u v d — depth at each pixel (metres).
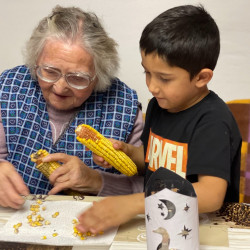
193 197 1.00
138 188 1.92
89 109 1.94
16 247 1.17
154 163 1.69
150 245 1.01
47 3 2.59
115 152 1.65
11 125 1.89
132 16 2.54
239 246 1.17
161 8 2.51
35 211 1.36
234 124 1.49
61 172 1.69
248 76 2.58
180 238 0.98
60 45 1.66
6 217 1.34
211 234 1.23
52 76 1.71
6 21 2.65
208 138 1.40
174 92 1.44
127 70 2.65
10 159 1.89
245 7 2.46
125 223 1.29
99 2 2.55
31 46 1.77
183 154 1.52
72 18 1.73
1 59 2.74
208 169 1.35
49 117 1.92
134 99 1.99
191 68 1.40
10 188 1.39
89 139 1.60
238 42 2.53
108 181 1.86
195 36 1.39
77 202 1.43
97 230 1.21
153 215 0.99
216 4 2.48
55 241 1.19
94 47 1.71
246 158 2.04
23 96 1.91
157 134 1.67
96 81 1.85
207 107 1.47
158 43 1.37
